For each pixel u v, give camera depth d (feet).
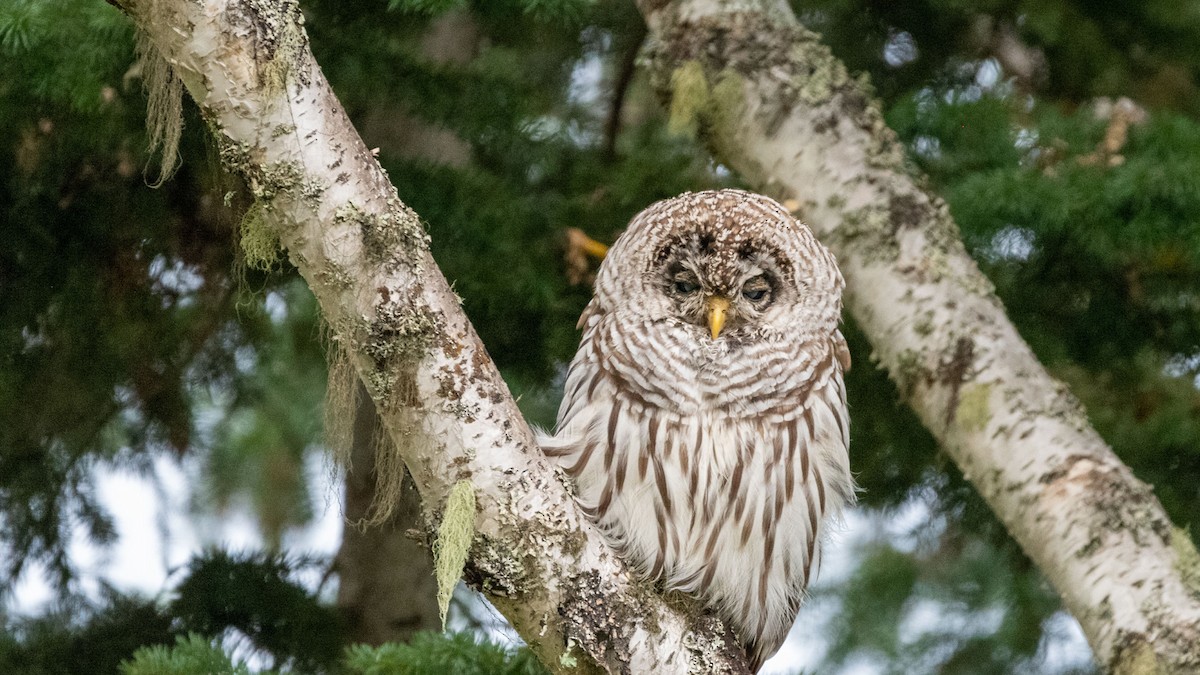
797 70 32.86
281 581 38.60
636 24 42.63
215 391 44.21
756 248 30.48
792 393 30.01
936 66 44.21
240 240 25.36
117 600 38.01
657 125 44.55
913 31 43.78
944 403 28.73
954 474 39.34
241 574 38.24
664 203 31.83
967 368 28.63
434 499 23.15
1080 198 33.24
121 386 40.22
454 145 42.91
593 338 30.78
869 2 43.37
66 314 37.37
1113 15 42.04
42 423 38.27
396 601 41.91
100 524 39.99
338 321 22.75
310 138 22.22
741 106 32.76
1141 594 24.45
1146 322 38.42
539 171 38.96
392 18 34.27
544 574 23.29
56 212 36.29
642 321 30.12
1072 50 42.65
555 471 23.59
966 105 35.99
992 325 29.22
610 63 47.44
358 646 31.78
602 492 29.09
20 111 33.01
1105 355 38.88
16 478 38.81
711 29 33.50
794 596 31.14
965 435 28.19
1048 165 35.27
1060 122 35.53
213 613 37.50
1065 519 26.00
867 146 32.07
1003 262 37.78
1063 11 42.06
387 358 22.62
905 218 30.89
